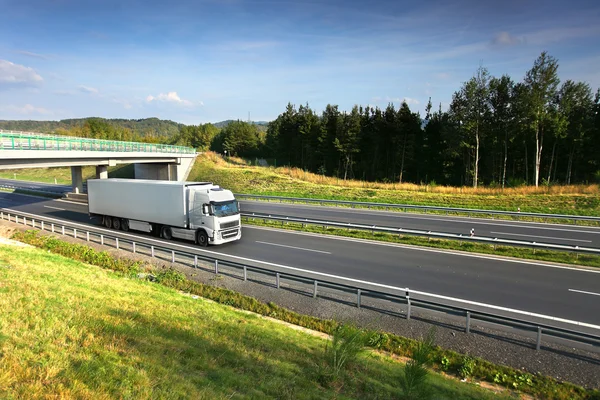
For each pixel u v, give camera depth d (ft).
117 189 77.92
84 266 54.03
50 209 111.45
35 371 18.20
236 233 66.28
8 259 49.55
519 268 51.39
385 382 23.72
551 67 128.16
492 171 184.55
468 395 23.61
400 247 63.98
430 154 201.87
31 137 82.64
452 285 44.57
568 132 154.10
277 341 29.53
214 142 363.97
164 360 22.18
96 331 25.62
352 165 224.74
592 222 82.48
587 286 44.01
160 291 42.52
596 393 24.81
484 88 146.30
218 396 18.12
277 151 281.13
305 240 69.56
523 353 29.60
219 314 35.83
